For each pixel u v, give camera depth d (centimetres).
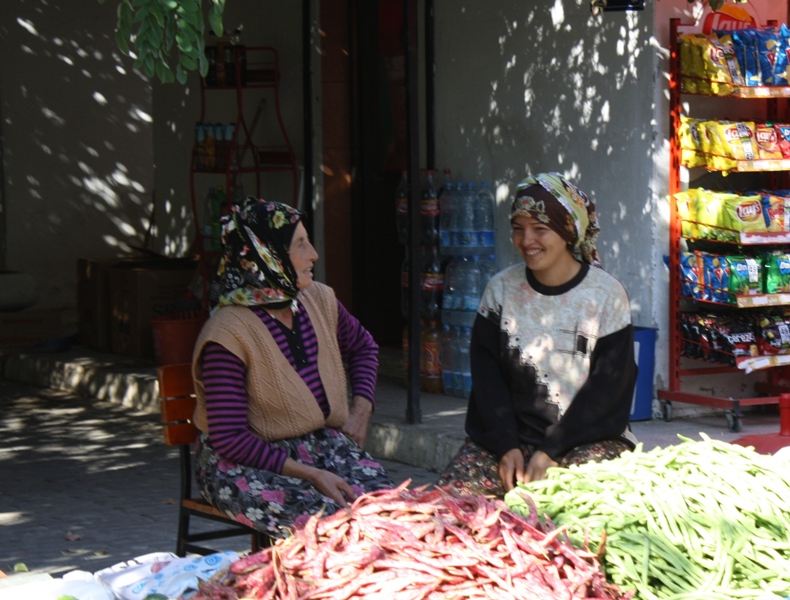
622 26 712
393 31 884
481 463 408
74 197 1222
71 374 990
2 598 295
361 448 420
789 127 693
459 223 790
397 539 246
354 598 232
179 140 1152
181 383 427
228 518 405
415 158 693
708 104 727
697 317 700
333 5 885
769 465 329
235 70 921
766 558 286
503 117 794
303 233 392
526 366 409
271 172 961
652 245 708
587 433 393
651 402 713
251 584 247
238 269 392
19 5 1182
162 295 1000
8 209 1190
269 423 390
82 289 1090
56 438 820
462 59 823
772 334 692
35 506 643
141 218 1255
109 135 1233
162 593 296
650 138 702
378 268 912
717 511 298
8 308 1107
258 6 974
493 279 425
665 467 329
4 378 1072
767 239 668
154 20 413
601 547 267
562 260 409
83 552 550
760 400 684
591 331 404
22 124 1192
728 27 721
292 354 395
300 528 267
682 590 272
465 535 245
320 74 888
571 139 750
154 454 768
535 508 278
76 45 1210
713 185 732
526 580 235
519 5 776
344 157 901
